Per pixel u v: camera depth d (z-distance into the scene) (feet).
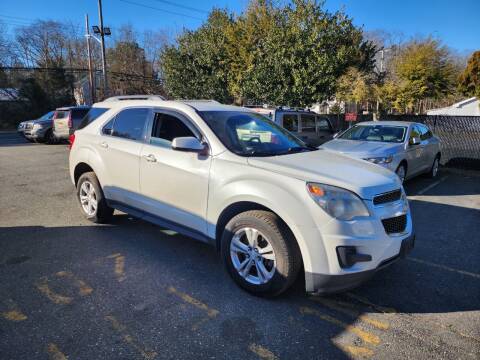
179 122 13.43
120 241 15.30
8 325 9.40
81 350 8.54
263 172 10.89
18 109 108.06
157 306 10.48
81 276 12.16
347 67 52.70
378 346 9.01
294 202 10.03
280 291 10.55
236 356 8.50
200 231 12.47
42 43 153.17
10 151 47.37
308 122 33.86
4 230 16.48
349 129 30.53
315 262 9.83
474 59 81.41
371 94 60.49
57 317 9.80
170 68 64.49
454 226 18.65
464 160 37.81
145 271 12.64
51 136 58.29
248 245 11.11
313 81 48.16
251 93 53.21
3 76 112.78
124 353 8.48
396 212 10.73
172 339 9.03
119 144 15.17
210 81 60.08
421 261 14.20
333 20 48.67
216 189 11.69
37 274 12.22
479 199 24.73
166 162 13.17
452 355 8.72
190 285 11.74
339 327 9.75
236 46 56.75
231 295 11.19
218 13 60.64
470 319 10.29
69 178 28.99
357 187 10.15
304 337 9.28
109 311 10.15
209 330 9.43
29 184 26.66
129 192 14.88
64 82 117.19
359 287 12.00
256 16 55.77
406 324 10.00
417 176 32.24
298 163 11.39
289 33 48.49
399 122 29.76
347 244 9.66
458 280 12.64
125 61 142.20
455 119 38.40
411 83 84.12
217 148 12.10
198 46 61.31
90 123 17.12
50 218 18.28
